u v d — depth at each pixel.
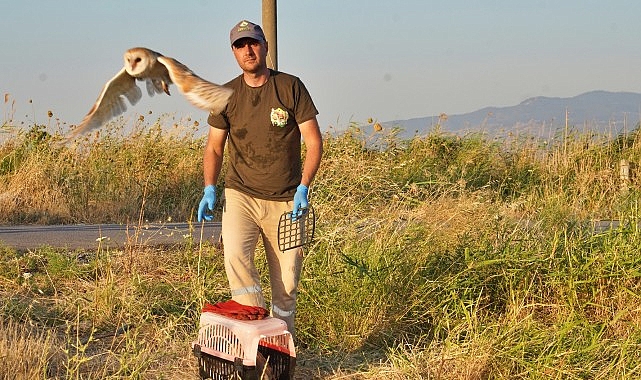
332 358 6.67
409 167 14.66
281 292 6.10
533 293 7.49
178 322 7.07
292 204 6.02
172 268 8.66
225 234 5.99
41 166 13.91
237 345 5.60
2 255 9.20
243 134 5.91
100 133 15.24
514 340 6.55
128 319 7.18
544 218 8.90
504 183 14.64
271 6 14.90
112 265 8.60
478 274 7.58
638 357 6.40
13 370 5.70
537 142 16.83
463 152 16.25
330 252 7.77
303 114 5.86
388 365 6.40
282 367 5.75
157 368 6.22
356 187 9.35
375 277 7.39
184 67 4.32
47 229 11.85
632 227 8.05
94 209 13.38
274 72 5.91
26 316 7.11
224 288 7.93
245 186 5.99
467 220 8.53
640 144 16.41
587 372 6.21
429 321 7.30
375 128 13.87
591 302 7.39
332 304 7.23
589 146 16.53
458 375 6.17
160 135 15.73
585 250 7.95
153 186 14.19
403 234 8.09
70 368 6.05
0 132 14.95
